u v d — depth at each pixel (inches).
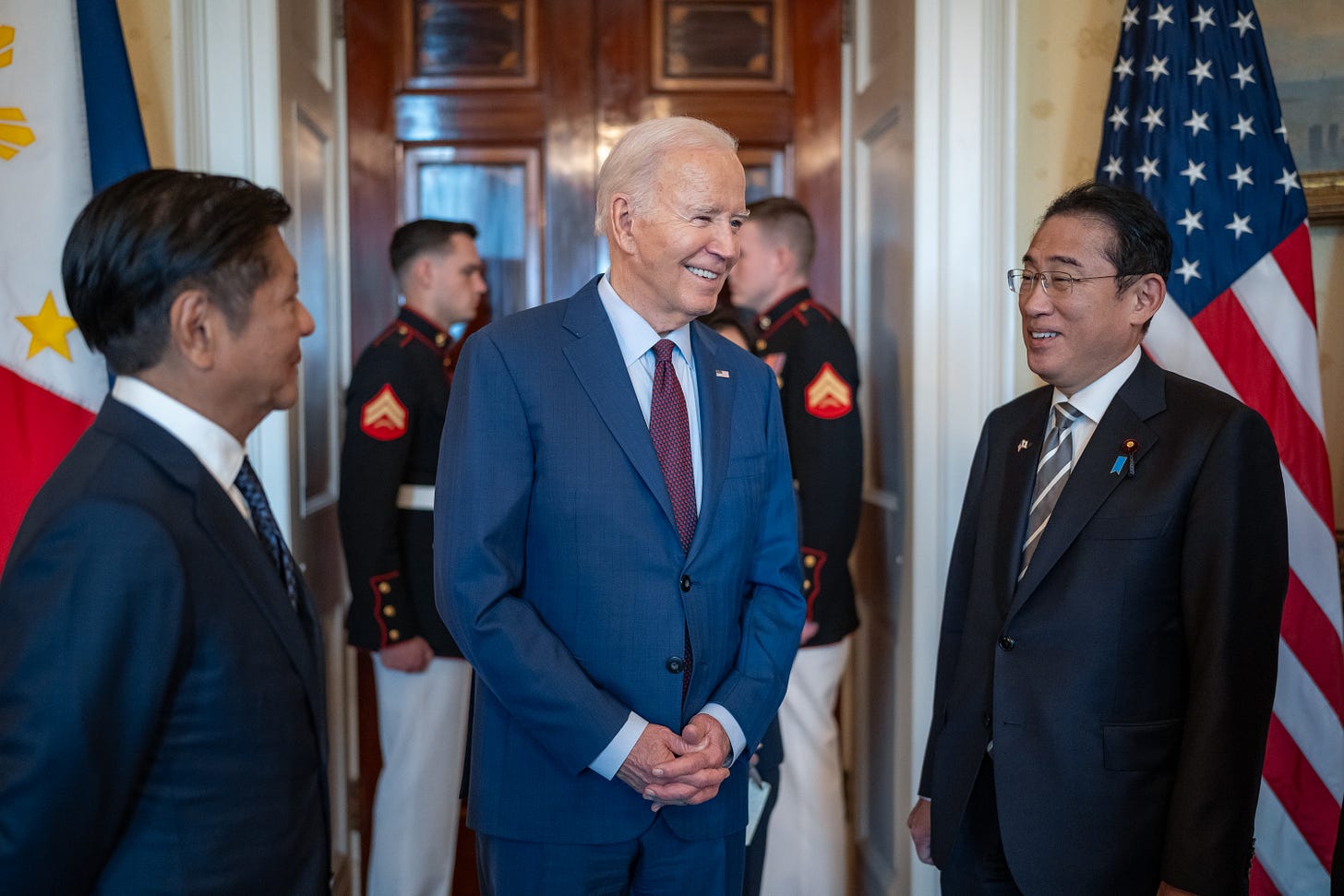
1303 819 77.4
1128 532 54.9
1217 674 51.8
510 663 51.1
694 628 54.6
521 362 54.8
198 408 40.1
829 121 115.8
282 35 88.7
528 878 54.4
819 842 93.9
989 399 85.7
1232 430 53.9
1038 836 55.2
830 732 94.4
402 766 96.7
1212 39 80.3
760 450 58.8
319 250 104.4
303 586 44.5
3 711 34.2
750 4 115.4
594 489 53.6
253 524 43.1
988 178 84.9
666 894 55.4
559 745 51.4
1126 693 54.7
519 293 116.8
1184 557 53.7
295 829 40.1
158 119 83.9
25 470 74.5
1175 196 79.5
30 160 75.0
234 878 37.9
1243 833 51.2
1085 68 85.8
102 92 76.4
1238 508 52.9
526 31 115.2
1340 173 83.8
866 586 107.2
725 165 53.7
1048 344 58.4
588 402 54.5
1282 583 53.9
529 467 54.1
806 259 98.3
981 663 60.2
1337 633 78.0
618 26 115.2
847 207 115.7
